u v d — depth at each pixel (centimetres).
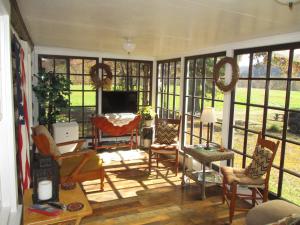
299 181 298
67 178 331
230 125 399
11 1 202
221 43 394
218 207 346
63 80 510
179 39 367
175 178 443
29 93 404
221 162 412
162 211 333
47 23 289
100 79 577
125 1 201
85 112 590
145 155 559
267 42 331
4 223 199
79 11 234
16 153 248
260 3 194
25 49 330
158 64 634
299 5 196
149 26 288
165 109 611
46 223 187
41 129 340
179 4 204
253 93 359
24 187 277
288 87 306
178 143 489
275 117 326
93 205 343
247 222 227
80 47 502
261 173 302
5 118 212
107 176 445
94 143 559
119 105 580
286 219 175
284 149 313
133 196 373
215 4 201
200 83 480
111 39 389
